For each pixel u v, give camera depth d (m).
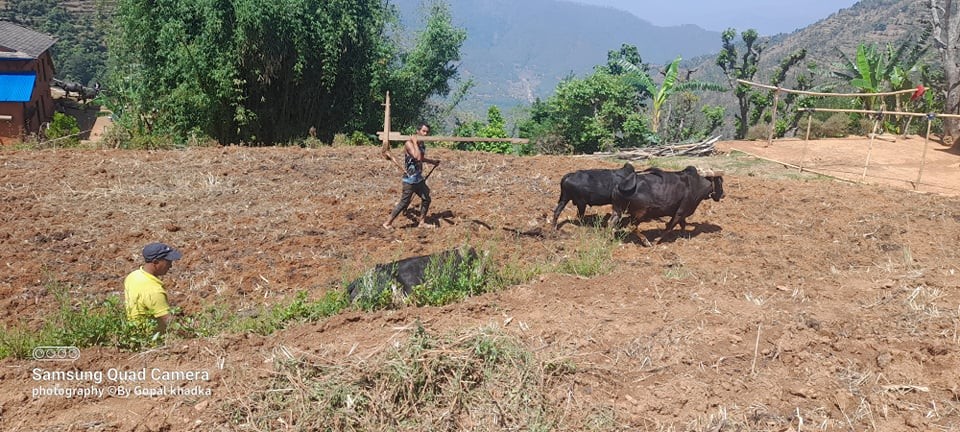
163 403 5.01
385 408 4.93
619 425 4.93
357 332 6.20
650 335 6.21
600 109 28.41
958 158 19.55
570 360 5.65
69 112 46.22
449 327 6.21
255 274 8.55
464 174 14.39
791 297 7.38
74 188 11.89
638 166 16.64
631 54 40.88
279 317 6.73
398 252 9.02
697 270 8.51
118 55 23.27
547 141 28.28
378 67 25.16
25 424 4.71
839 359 5.86
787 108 36.06
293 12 21.36
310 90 23.50
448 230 10.44
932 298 7.24
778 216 11.70
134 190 11.92
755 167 17.12
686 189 9.55
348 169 14.30
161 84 21.55
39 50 36.19
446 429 4.84
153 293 6.20
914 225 11.00
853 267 8.84
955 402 5.25
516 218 11.18
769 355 5.93
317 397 4.98
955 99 22.83
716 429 4.87
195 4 20.67
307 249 9.46
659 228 10.86
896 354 5.88
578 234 10.31
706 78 169.75
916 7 147.50
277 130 23.58
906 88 26.16
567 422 4.95
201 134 20.97
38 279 8.10
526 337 6.05
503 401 5.08
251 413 4.86
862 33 146.75
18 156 14.25
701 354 5.90
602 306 6.91
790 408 5.20
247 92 22.28
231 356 5.70
